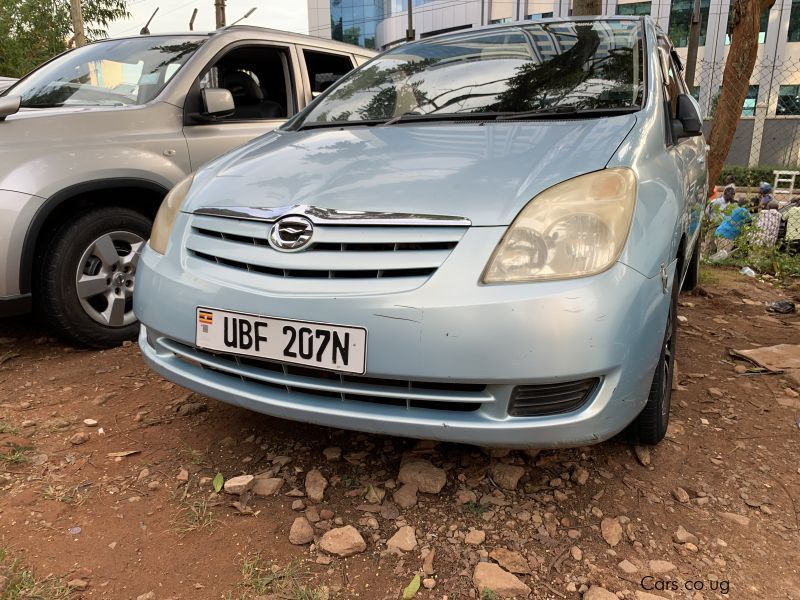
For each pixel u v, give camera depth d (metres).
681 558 1.77
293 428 2.45
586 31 2.98
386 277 1.75
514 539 1.83
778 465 2.24
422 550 1.79
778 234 6.69
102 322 3.27
